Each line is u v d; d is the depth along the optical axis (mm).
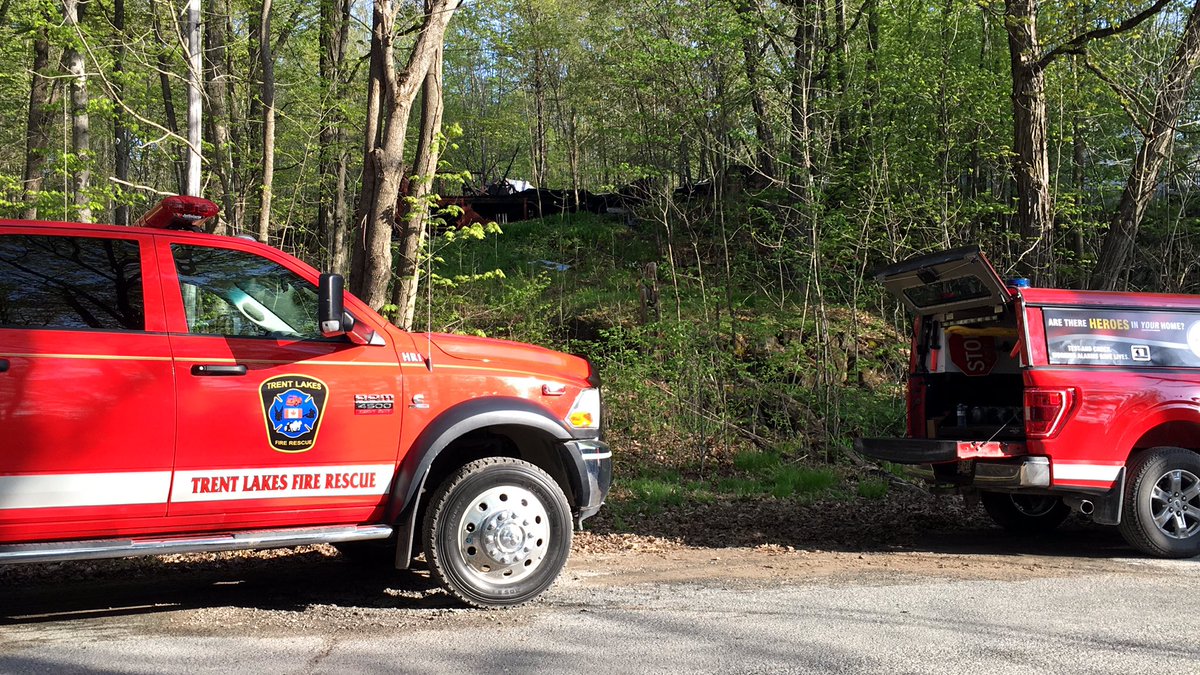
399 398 5215
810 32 14781
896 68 14922
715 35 13703
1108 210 16219
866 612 5195
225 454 4816
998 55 15992
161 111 16922
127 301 4758
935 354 8000
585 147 24172
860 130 14219
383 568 6566
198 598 5605
